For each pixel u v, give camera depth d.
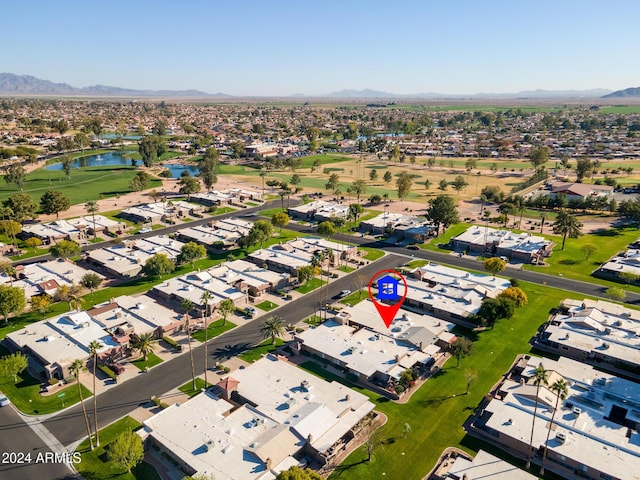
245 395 105.31
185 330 140.25
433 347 126.69
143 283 173.50
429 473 86.69
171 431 93.44
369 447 89.00
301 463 87.12
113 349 124.06
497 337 135.38
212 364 122.38
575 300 153.62
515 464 88.94
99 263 186.62
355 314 145.88
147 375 117.75
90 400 108.25
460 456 89.00
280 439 89.81
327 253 190.50
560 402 102.12
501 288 163.12
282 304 157.25
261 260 191.50
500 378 115.88
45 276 172.12
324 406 99.94
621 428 93.94
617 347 123.88
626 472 82.69
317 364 123.00
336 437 92.19
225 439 90.88
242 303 156.75
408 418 102.19
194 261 194.88
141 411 104.19
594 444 89.56
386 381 114.81
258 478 81.06
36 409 104.75
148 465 88.50
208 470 82.75
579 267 186.38
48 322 137.38
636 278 167.00
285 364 117.88
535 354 126.88
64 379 114.50
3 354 125.94
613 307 146.38
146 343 121.94
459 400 108.00
